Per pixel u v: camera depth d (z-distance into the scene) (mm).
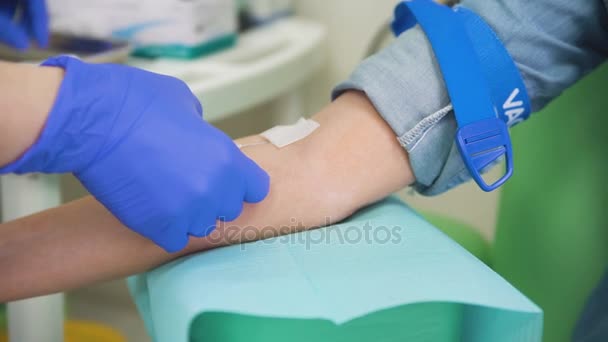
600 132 845
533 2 731
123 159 646
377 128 729
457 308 650
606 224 850
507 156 712
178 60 980
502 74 723
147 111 654
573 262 870
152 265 696
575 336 837
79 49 951
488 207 1104
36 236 700
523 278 912
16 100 627
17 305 844
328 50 1188
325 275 636
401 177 730
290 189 709
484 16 731
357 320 635
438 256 657
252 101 957
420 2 745
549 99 760
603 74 834
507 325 636
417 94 719
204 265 653
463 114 704
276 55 1013
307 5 1188
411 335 645
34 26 930
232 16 1040
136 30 979
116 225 697
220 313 628
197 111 702
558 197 873
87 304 1400
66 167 646
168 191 652
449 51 715
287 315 596
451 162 727
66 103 632
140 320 1351
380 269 642
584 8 732
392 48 742
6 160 632
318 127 740
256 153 727
